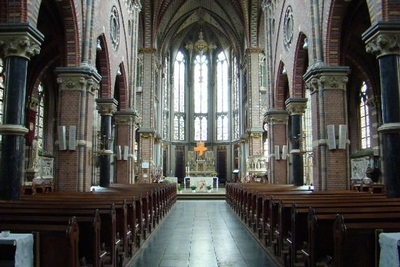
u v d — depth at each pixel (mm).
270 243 10547
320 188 16703
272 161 26781
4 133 11469
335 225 5688
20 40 11547
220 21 48375
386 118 11758
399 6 11797
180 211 22406
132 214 10195
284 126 26891
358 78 28219
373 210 7258
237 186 20719
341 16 16547
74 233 5457
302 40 20781
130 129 26172
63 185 15992
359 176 27406
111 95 21750
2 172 11391
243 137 44531
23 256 5172
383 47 11805
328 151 16719
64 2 15477
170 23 45844
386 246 5273
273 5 27703
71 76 16250
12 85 11555
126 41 25953
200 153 45906
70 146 16047
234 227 15469
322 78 16844
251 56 39875
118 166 25734
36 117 27422
